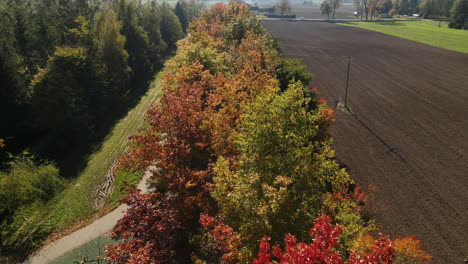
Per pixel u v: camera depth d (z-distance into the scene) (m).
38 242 23.22
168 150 21.38
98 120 44.00
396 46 85.25
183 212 19.95
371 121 40.66
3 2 45.62
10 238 23.50
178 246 21.72
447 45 83.00
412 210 24.77
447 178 28.41
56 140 37.50
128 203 17.97
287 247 10.44
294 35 106.56
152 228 16.23
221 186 18.34
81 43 47.94
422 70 62.25
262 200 15.95
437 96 48.16
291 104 19.36
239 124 24.36
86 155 35.66
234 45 48.81
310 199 17.36
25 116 40.34
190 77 34.47
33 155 31.66
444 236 22.20
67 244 22.84
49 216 25.72
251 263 14.97
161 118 22.70
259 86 30.83
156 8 88.62
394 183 28.08
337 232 10.49
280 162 18.33
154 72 67.50
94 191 28.88
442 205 25.14
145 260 13.81
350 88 53.66
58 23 51.44
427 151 32.97
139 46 62.53
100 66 47.38
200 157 23.95
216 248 18.97
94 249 22.17
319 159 19.77
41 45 46.62
